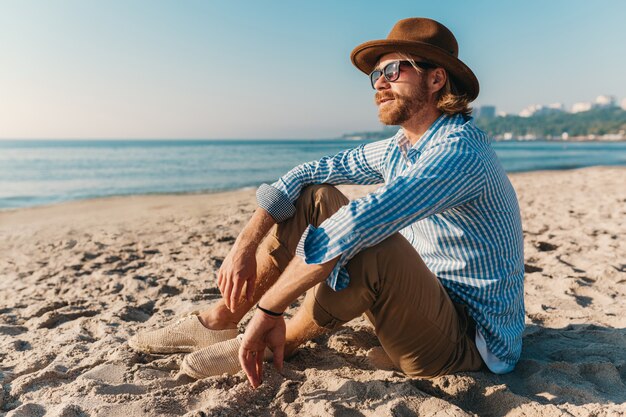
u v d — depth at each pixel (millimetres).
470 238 1750
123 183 19641
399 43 1731
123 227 7297
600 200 9047
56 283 4027
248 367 1735
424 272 1656
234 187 17156
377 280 1610
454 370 1914
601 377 2027
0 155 54875
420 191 1515
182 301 3334
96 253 5309
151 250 5277
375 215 1494
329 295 1692
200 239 5895
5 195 15617
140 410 1748
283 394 1858
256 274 1896
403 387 1848
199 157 48062
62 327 2934
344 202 1944
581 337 2539
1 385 2035
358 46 1850
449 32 1795
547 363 2107
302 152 63156
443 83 1780
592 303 3227
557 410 1692
